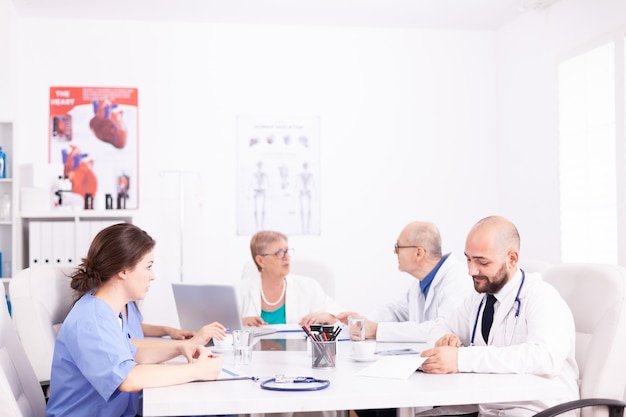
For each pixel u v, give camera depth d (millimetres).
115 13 5172
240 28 5457
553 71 4871
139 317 2951
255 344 2766
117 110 5309
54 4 4961
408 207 5613
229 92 5434
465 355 2148
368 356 2367
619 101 4109
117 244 2164
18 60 5180
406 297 3539
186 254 5352
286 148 5484
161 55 5371
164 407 1765
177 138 5371
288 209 5477
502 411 2316
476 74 5723
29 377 2258
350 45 5582
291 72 5508
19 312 2502
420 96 5652
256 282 3703
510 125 5523
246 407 1793
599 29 4328
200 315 3164
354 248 5539
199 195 5367
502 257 2430
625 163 4059
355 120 5574
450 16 5352
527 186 5258
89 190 5270
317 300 3689
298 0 4953
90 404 2133
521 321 2408
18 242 4754
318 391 1875
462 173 5684
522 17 5301
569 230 4691
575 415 2332
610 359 2354
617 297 2396
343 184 5543
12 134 4797
